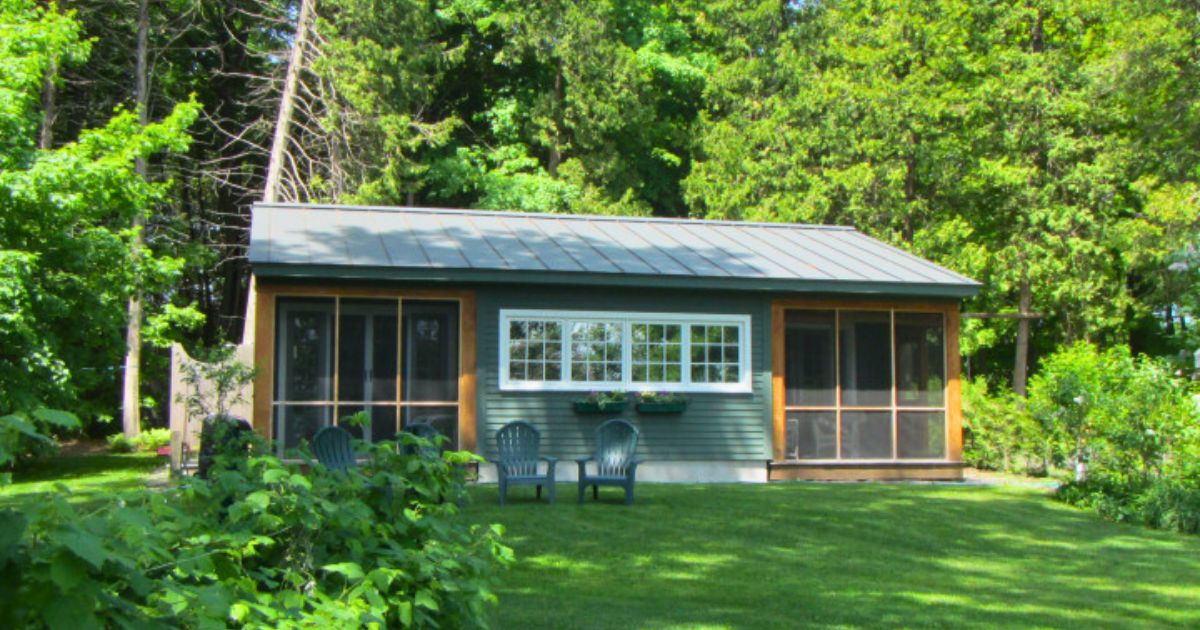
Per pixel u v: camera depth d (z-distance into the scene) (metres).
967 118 24.44
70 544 1.90
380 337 14.79
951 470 16.62
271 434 14.23
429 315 15.00
